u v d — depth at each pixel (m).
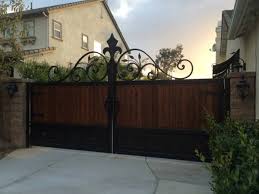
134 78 8.79
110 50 8.90
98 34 28.00
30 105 9.73
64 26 22.81
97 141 8.96
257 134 4.16
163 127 8.30
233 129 4.79
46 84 9.53
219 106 7.77
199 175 6.77
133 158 8.27
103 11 28.89
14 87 9.46
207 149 7.86
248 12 7.00
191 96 8.05
